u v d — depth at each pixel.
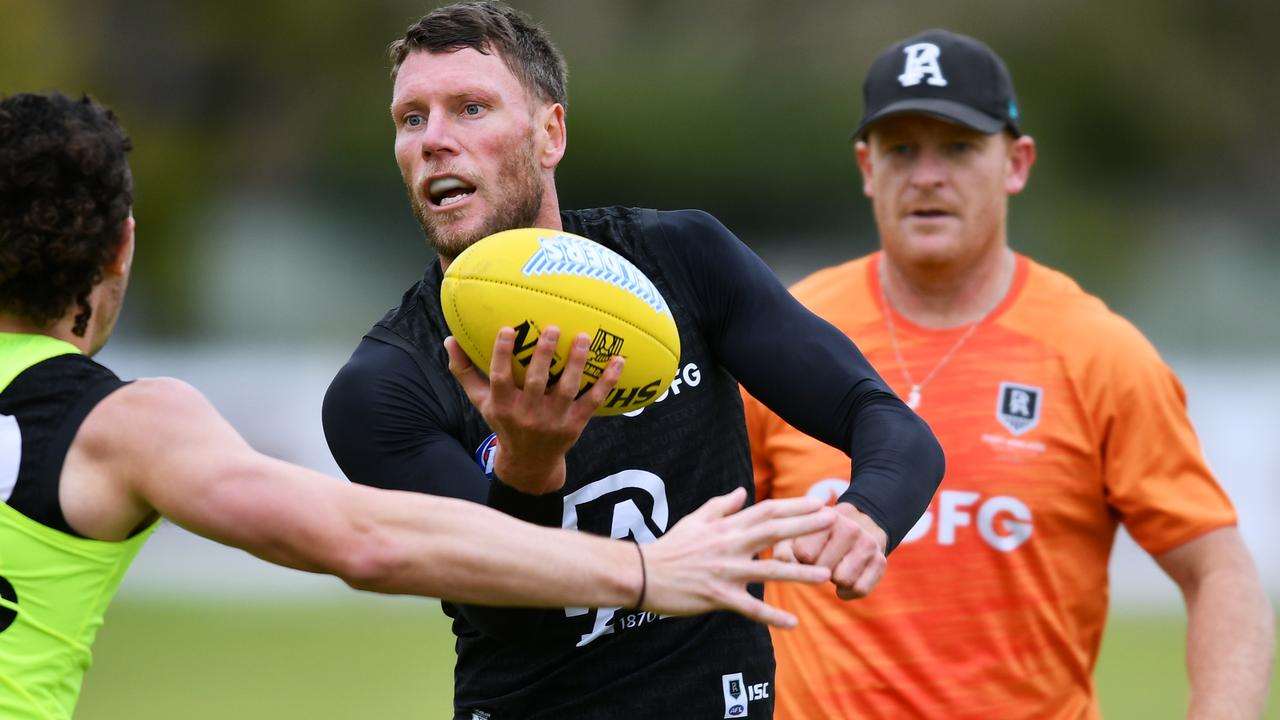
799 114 119.12
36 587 11.03
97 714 35.00
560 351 11.66
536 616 12.52
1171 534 17.00
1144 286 109.44
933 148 18.03
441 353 13.53
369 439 13.28
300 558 10.65
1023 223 112.56
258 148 120.38
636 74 123.88
